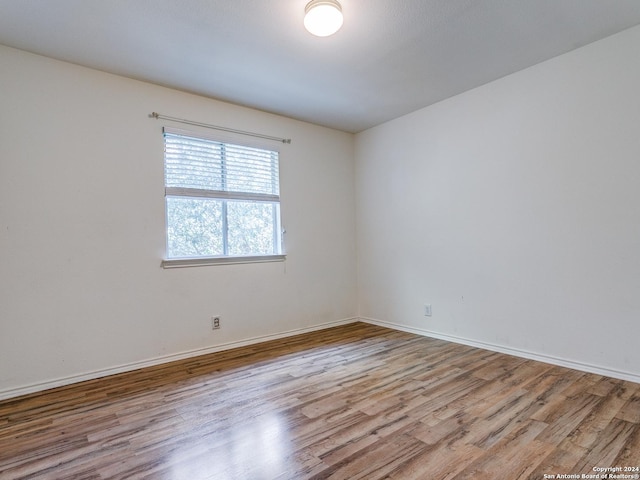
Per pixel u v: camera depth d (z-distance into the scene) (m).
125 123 2.95
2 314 2.42
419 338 3.74
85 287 2.74
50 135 2.62
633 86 2.40
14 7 2.05
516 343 3.06
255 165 3.73
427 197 3.76
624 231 2.45
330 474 1.54
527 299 2.97
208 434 1.89
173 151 3.21
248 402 2.27
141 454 1.72
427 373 2.71
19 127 2.50
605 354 2.54
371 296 4.47
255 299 3.67
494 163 3.17
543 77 2.83
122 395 2.41
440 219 3.64
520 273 3.02
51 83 2.63
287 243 3.94
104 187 2.84
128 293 2.93
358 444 1.76
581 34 2.46
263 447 1.76
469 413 2.05
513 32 2.41
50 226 2.61
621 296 2.47
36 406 2.27
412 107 3.76
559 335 2.78
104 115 2.85
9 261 2.45
